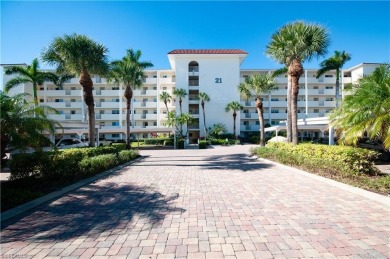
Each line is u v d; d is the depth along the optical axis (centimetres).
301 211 539
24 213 552
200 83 4856
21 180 817
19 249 381
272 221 483
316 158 1055
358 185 743
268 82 2520
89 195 716
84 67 1530
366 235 412
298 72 1488
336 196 657
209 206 591
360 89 877
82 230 452
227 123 4841
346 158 905
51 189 779
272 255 352
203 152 2412
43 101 4703
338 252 358
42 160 840
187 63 4819
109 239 412
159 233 434
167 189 783
